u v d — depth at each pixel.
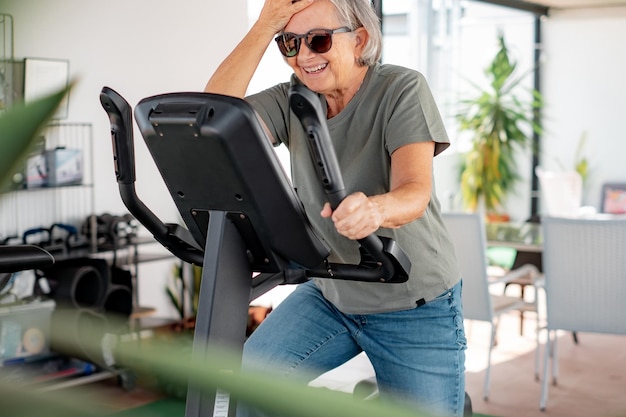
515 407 4.09
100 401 0.24
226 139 1.17
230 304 1.35
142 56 5.16
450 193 8.58
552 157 9.27
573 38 9.09
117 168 1.41
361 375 4.37
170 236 1.55
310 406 0.24
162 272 5.37
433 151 1.67
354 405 0.24
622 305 3.68
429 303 1.86
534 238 4.93
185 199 1.35
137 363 0.25
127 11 5.05
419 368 1.88
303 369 1.91
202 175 1.27
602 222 3.58
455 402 1.92
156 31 5.25
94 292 4.32
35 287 4.07
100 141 4.96
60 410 0.22
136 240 4.70
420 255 1.81
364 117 1.73
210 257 1.33
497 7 8.91
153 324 4.58
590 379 4.54
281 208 1.30
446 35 8.14
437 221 1.85
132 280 4.76
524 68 9.31
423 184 1.55
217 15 5.68
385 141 1.70
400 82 1.68
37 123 0.20
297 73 1.68
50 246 4.38
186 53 5.46
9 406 0.22
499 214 8.89
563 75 9.16
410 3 7.65
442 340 1.88
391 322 1.87
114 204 5.07
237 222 1.33
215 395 1.27
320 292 1.98
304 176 1.81
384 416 0.23
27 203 4.63
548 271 3.80
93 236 4.45
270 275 1.49
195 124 1.17
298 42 1.61
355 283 1.84
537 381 4.51
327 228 1.81
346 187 1.78
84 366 3.77
